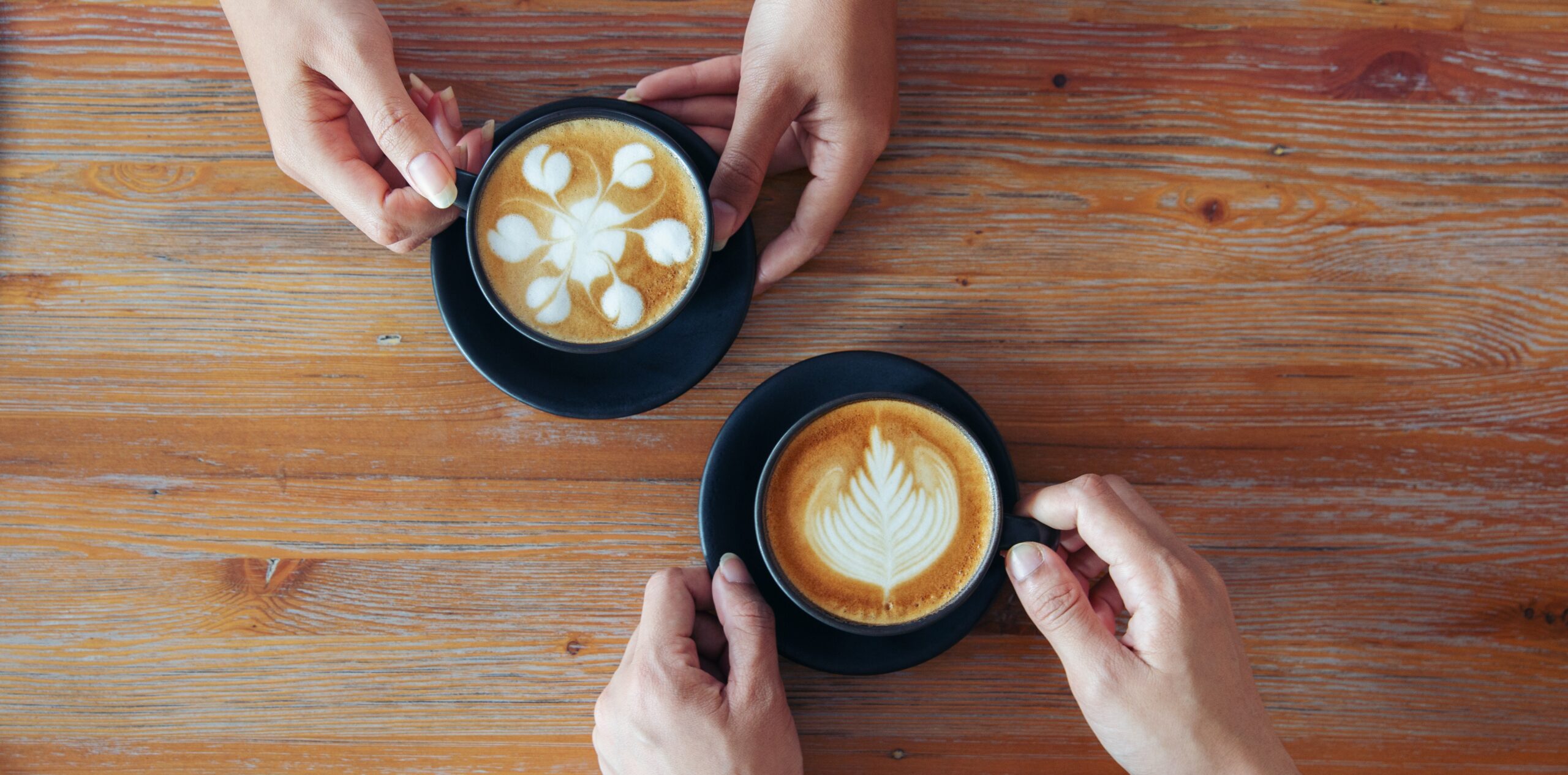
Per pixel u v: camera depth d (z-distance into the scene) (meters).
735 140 0.70
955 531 0.71
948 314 0.76
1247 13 0.76
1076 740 0.76
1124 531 0.68
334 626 0.75
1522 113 0.76
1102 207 0.76
